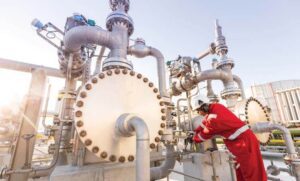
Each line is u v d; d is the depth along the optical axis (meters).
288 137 3.10
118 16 2.57
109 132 1.74
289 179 4.45
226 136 2.70
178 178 5.05
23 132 2.21
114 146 1.75
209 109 2.91
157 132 2.05
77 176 1.79
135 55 3.45
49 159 5.48
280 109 10.21
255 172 2.37
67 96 2.39
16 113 4.04
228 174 3.72
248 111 3.88
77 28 2.35
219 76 4.45
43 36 2.86
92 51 2.95
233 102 4.35
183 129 4.10
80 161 1.98
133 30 2.80
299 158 2.93
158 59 3.49
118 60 2.28
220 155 3.78
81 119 1.63
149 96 2.11
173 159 3.33
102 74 1.84
